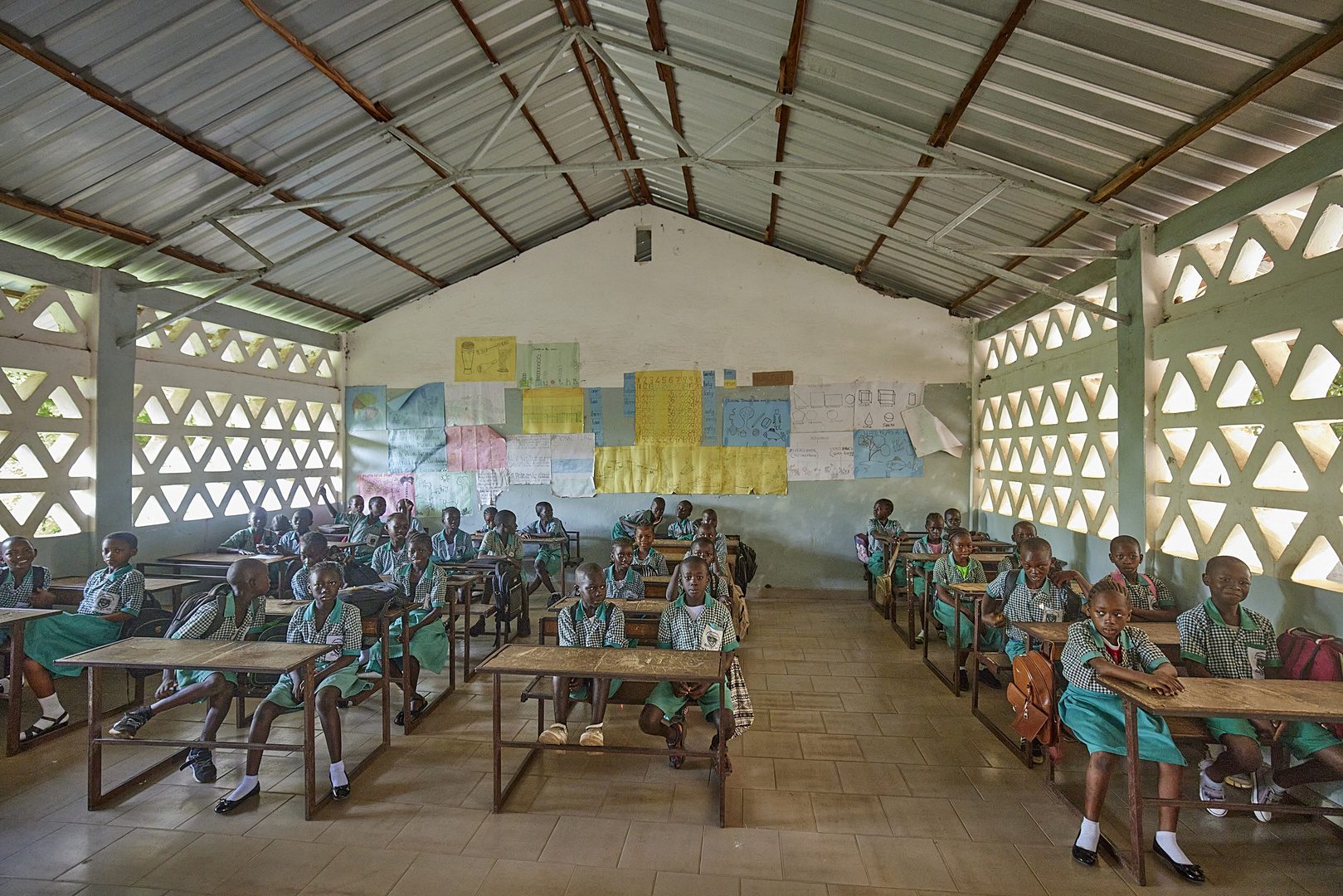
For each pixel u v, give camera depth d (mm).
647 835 3188
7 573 4652
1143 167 4188
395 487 9375
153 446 6621
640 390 9055
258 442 7949
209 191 5496
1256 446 3990
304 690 3348
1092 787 3033
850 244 7832
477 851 3041
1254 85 3305
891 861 2996
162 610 5211
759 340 8938
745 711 3705
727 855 3031
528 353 9203
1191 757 4168
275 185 5555
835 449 8852
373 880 2824
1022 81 3990
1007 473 7777
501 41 5238
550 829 3234
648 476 9047
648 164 5074
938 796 3604
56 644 4371
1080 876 2902
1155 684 2885
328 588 3781
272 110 4918
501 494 9219
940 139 4812
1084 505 6070
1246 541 4172
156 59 4121
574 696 3938
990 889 2805
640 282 9070
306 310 8344
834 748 4188
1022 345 7477
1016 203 5352
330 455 9328
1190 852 3096
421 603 4621
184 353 6957
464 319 9281
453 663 5168
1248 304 4031
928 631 7000
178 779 3719
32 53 3717
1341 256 3400
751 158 6520
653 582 5328
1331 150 3395
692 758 4039
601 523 9102
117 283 5992
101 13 3695
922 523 8781
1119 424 5184
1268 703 2768
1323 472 3553
